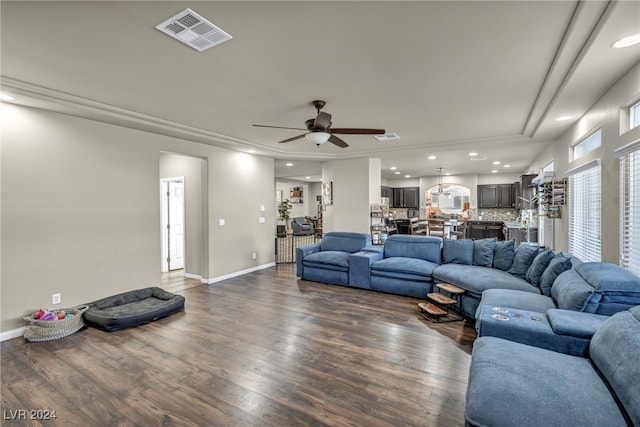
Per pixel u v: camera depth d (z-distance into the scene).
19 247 3.19
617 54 2.14
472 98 3.24
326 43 2.15
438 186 10.98
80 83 2.83
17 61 2.40
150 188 4.35
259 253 6.37
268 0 1.68
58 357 2.71
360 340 3.00
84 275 3.66
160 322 3.52
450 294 3.90
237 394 2.16
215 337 3.10
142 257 4.25
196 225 5.64
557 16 1.83
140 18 1.85
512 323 2.06
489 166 8.59
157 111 3.66
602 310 2.10
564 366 1.59
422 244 4.82
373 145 5.65
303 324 3.41
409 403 2.04
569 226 4.01
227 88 2.96
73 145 3.58
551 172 4.97
